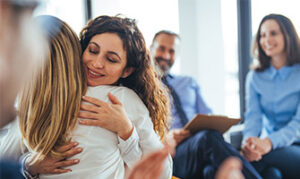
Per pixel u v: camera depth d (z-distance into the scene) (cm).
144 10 336
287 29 234
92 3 361
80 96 100
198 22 346
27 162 98
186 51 346
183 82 269
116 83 119
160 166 58
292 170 209
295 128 221
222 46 348
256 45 251
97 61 105
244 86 350
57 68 97
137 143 105
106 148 101
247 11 342
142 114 110
